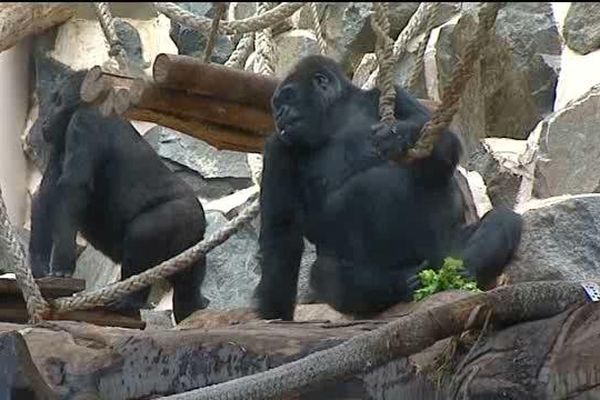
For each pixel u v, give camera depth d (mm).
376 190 10727
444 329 6703
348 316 11078
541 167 16312
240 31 13492
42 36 23312
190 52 21906
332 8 21266
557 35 18438
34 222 14391
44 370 8047
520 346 6738
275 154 11141
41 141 21812
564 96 17891
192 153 21406
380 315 10898
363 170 10836
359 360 6438
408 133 8953
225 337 7766
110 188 14492
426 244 10734
